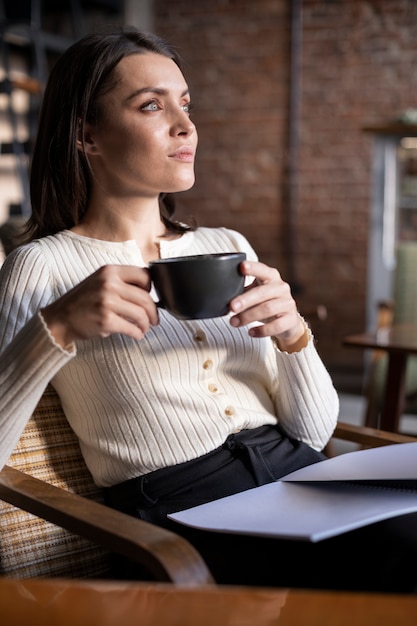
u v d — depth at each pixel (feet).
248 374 4.34
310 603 1.75
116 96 4.09
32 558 3.93
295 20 16.71
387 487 3.51
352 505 3.25
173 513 3.51
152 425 3.91
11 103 15.14
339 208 16.92
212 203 17.93
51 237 4.30
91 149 4.26
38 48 15.42
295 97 16.96
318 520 3.07
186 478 3.87
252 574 3.34
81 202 4.41
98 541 3.02
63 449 4.20
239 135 17.54
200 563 2.76
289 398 4.28
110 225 4.33
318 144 16.94
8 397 3.32
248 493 3.53
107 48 4.14
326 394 4.29
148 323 3.17
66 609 1.76
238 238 4.78
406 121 13.17
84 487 4.19
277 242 17.52
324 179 16.98
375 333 8.21
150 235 4.42
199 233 4.75
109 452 3.97
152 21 17.87
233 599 1.78
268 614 1.70
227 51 17.39
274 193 17.43
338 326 17.17
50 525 4.00
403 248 9.77
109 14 18.04
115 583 1.89
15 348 3.32
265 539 3.51
